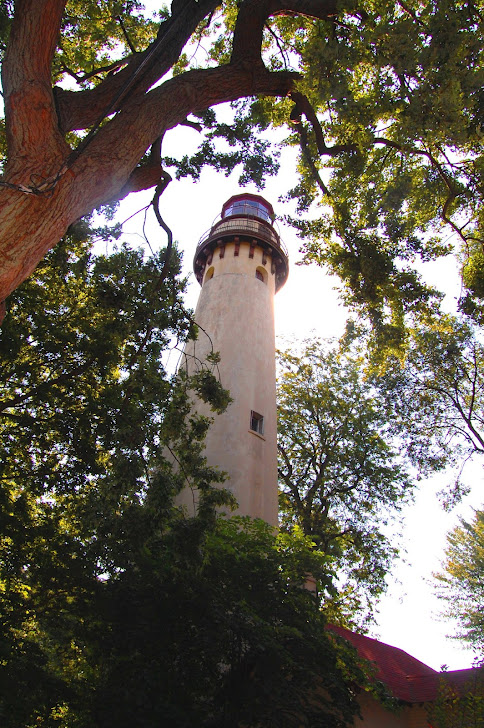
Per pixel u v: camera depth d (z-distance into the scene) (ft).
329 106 37.24
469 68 27.63
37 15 19.71
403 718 46.62
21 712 28.76
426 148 41.70
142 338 34.88
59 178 18.22
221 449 54.08
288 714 31.48
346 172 42.45
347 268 45.24
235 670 31.96
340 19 30.86
